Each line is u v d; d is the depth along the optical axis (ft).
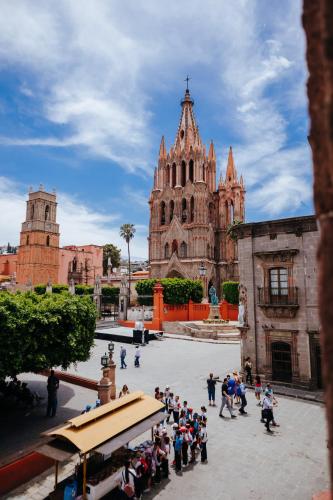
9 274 325.01
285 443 48.52
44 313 51.08
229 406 57.93
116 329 156.46
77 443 33.65
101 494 35.12
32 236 274.57
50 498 35.91
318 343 72.54
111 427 37.09
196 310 171.73
